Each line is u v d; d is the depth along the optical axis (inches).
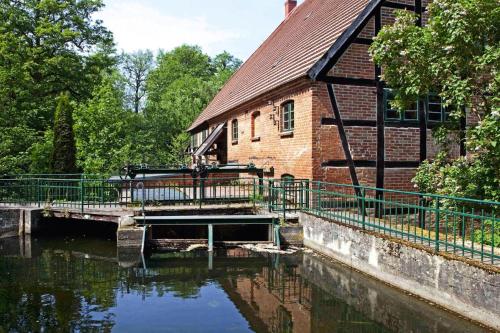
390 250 285.4
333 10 549.3
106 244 450.0
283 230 413.7
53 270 343.0
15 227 491.2
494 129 256.5
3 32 860.6
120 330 221.8
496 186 294.5
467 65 294.0
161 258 382.6
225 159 753.0
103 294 282.2
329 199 405.4
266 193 528.1
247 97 600.4
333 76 432.5
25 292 285.7
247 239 470.9
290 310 251.0
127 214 445.1
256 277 320.8
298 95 456.8
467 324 217.8
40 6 892.6
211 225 421.1
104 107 845.2
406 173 452.4
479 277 215.3
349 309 250.4
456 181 300.2
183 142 1307.8
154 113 1498.5
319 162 429.7
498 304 203.8
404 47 315.6
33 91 860.6
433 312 237.1
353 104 438.6
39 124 849.5
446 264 237.1
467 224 377.1
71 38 920.9
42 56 902.4
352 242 331.6
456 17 271.0
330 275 321.1
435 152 461.1
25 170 713.6
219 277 321.7
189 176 575.5
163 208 454.6
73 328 224.4
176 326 227.8
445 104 302.0
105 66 1052.5
